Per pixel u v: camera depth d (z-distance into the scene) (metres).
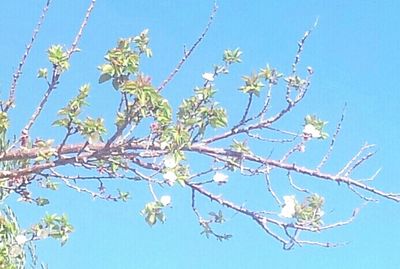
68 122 4.00
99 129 4.02
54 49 4.15
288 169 4.25
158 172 4.16
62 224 4.64
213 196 4.38
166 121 3.93
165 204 4.18
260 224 4.23
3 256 4.45
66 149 4.19
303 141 4.27
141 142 4.10
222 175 4.36
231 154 4.30
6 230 4.52
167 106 3.90
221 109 4.23
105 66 3.83
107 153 4.09
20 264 4.91
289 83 4.28
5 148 4.24
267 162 4.26
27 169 4.20
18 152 4.22
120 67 3.83
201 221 4.59
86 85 4.00
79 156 4.11
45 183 4.59
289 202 4.15
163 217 4.19
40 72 4.22
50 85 4.24
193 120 4.19
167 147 4.07
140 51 4.26
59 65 4.16
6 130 4.11
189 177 4.32
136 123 4.00
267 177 4.24
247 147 4.35
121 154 4.11
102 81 3.85
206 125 4.22
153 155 4.14
